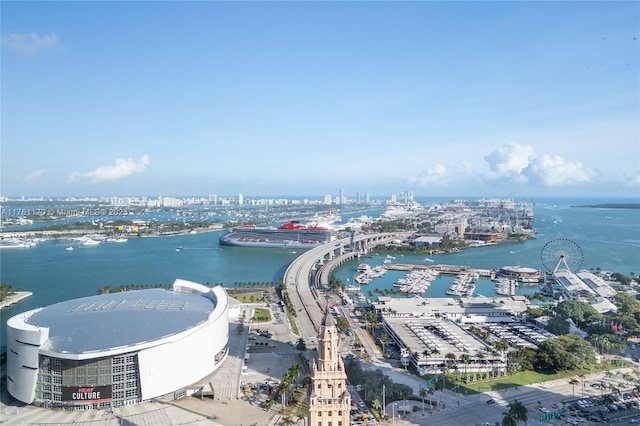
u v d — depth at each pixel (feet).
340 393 555.69
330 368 557.33
